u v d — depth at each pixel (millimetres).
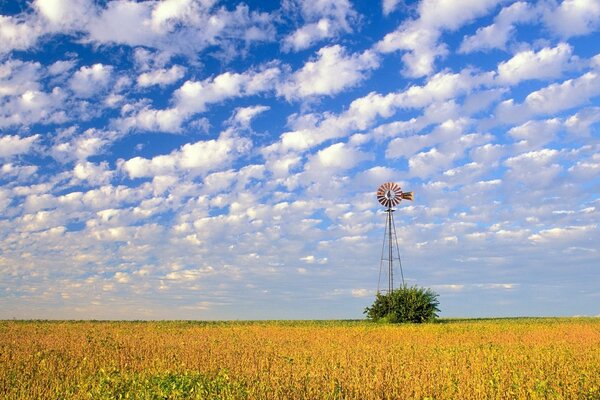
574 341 41719
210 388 19797
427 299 75188
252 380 22422
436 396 20859
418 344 38781
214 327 61219
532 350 34156
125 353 31719
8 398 19672
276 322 78562
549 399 20094
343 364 26656
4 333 47031
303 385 21719
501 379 23047
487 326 61125
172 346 36031
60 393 20078
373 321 77000
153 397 18812
